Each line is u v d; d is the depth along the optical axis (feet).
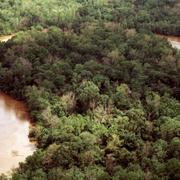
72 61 381.60
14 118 321.52
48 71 355.15
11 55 384.06
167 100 317.83
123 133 278.87
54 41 416.87
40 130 293.43
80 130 286.25
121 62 374.84
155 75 351.67
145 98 323.37
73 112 315.78
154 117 301.22
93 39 427.74
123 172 229.66
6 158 275.18
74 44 409.49
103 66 364.99
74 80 343.87
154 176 225.76
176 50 419.13
